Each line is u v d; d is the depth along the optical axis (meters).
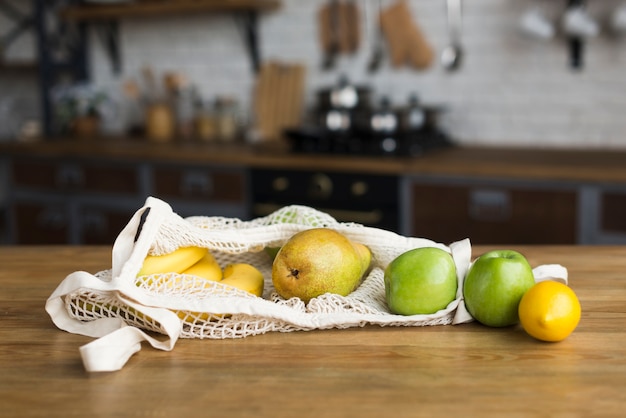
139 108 4.08
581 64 3.10
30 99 4.33
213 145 3.44
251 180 3.07
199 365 0.86
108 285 0.93
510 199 2.62
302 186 2.97
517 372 0.82
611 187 2.47
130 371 0.85
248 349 0.91
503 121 3.28
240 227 1.17
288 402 0.76
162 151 3.23
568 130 3.17
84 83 4.12
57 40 4.02
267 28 3.68
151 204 1.00
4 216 4.33
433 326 0.99
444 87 3.37
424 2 3.33
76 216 3.53
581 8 2.94
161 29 3.96
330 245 1.00
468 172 2.65
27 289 1.19
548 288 0.91
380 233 1.10
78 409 0.75
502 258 0.97
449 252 1.05
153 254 1.01
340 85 3.24
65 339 0.96
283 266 1.00
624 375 0.81
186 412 0.74
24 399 0.78
